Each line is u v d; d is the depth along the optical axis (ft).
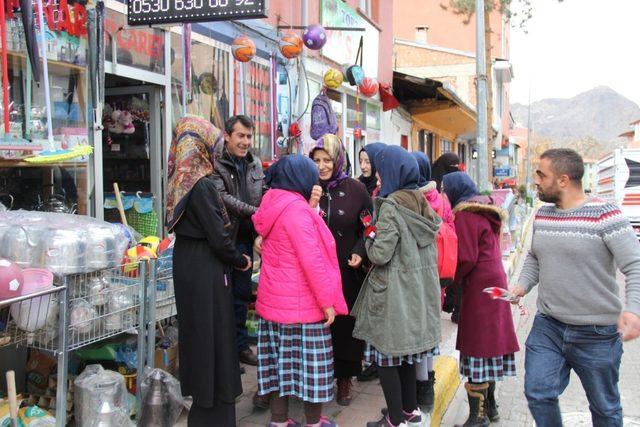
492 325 13.33
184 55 18.54
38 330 10.28
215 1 14.62
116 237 11.38
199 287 11.22
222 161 15.20
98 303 10.96
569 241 10.48
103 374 11.63
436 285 12.07
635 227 53.47
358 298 12.26
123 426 11.48
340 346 13.75
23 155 13.17
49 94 14.06
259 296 12.05
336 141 13.92
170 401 11.94
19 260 10.37
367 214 13.98
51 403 12.32
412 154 13.55
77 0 14.69
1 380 12.32
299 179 11.61
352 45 33.99
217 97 20.93
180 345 11.53
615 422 10.64
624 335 9.64
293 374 11.89
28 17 12.82
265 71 24.31
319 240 11.60
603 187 68.74
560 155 10.69
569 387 17.71
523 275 11.71
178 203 11.10
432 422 14.05
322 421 12.28
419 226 11.65
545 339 11.02
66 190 15.02
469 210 13.42
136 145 18.75
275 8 25.08
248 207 14.53
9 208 13.89
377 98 39.06
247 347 16.67
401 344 11.33
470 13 49.75
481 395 13.88
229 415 11.60
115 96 18.79
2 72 12.89
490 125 51.72
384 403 14.32
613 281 10.48
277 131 25.27
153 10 15.07
